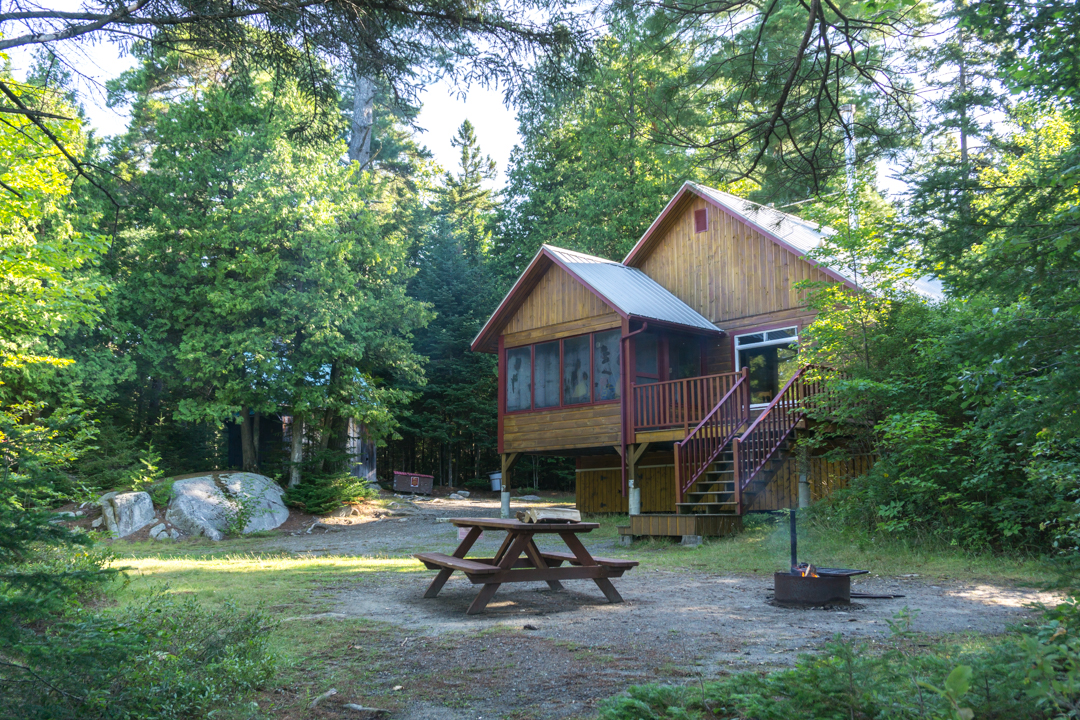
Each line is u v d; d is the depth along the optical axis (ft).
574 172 104.68
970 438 33.81
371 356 78.18
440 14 20.17
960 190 15.47
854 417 40.47
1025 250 13.66
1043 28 14.92
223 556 43.86
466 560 24.54
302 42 21.08
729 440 46.21
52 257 46.78
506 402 62.64
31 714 10.27
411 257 111.34
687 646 17.69
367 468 87.61
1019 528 31.27
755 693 11.24
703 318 58.75
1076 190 13.78
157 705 12.30
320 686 14.96
